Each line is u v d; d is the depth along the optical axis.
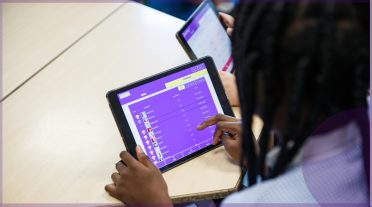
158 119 0.99
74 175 1.00
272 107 0.60
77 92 1.24
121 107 0.96
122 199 0.93
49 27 1.52
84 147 1.07
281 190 0.65
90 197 0.95
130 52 1.38
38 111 1.19
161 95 1.00
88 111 1.18
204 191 0.95
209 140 1.03
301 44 0.52
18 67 1.35
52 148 1.08
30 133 1.12
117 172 0.99
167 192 0.93
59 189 0.98
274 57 0.55
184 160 1.00
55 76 1.30
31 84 1.28
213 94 1.04
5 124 1.15
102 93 1.23
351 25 0.51
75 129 1.12
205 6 1.29
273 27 0.53
